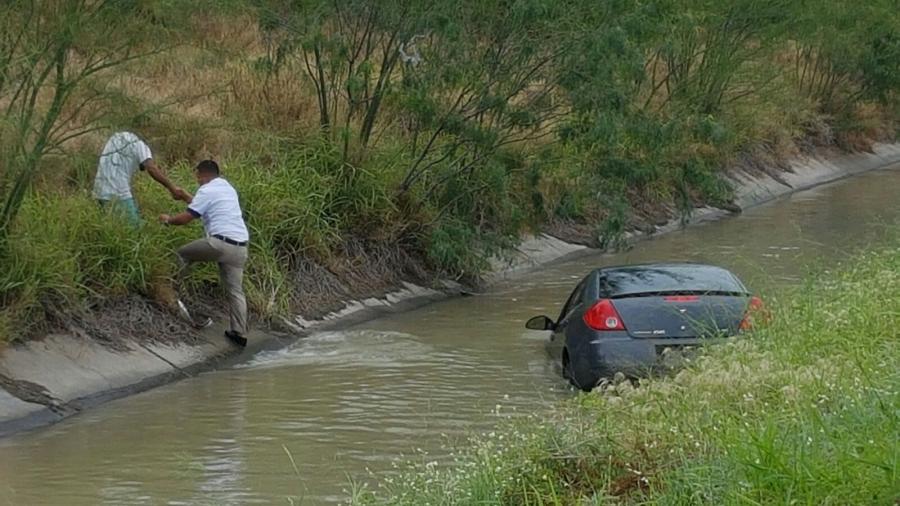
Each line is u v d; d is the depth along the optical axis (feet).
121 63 70.90
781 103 186.09
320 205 90.89
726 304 61.77
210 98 99.30
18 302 66.80
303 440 55.42
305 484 48.85
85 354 67.62
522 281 102.47
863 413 38.91
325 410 60.85
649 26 97.50
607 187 110.01
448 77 94.84
